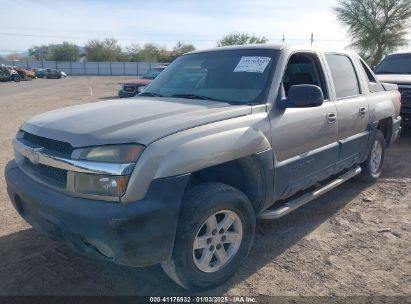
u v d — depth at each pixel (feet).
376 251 12.07
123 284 10.26
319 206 15.80
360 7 98.22
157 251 8.54
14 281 10.34
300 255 11.81
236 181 10.93
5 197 16.74
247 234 10.50
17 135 11.12
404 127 28.55
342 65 15.31
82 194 8.54
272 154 10.84
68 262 11.27
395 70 31.60
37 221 9.64
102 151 8.39
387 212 15.19
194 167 8.91
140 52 297.12
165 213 8.47
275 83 11.50
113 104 11.43
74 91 91.40
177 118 9.43
